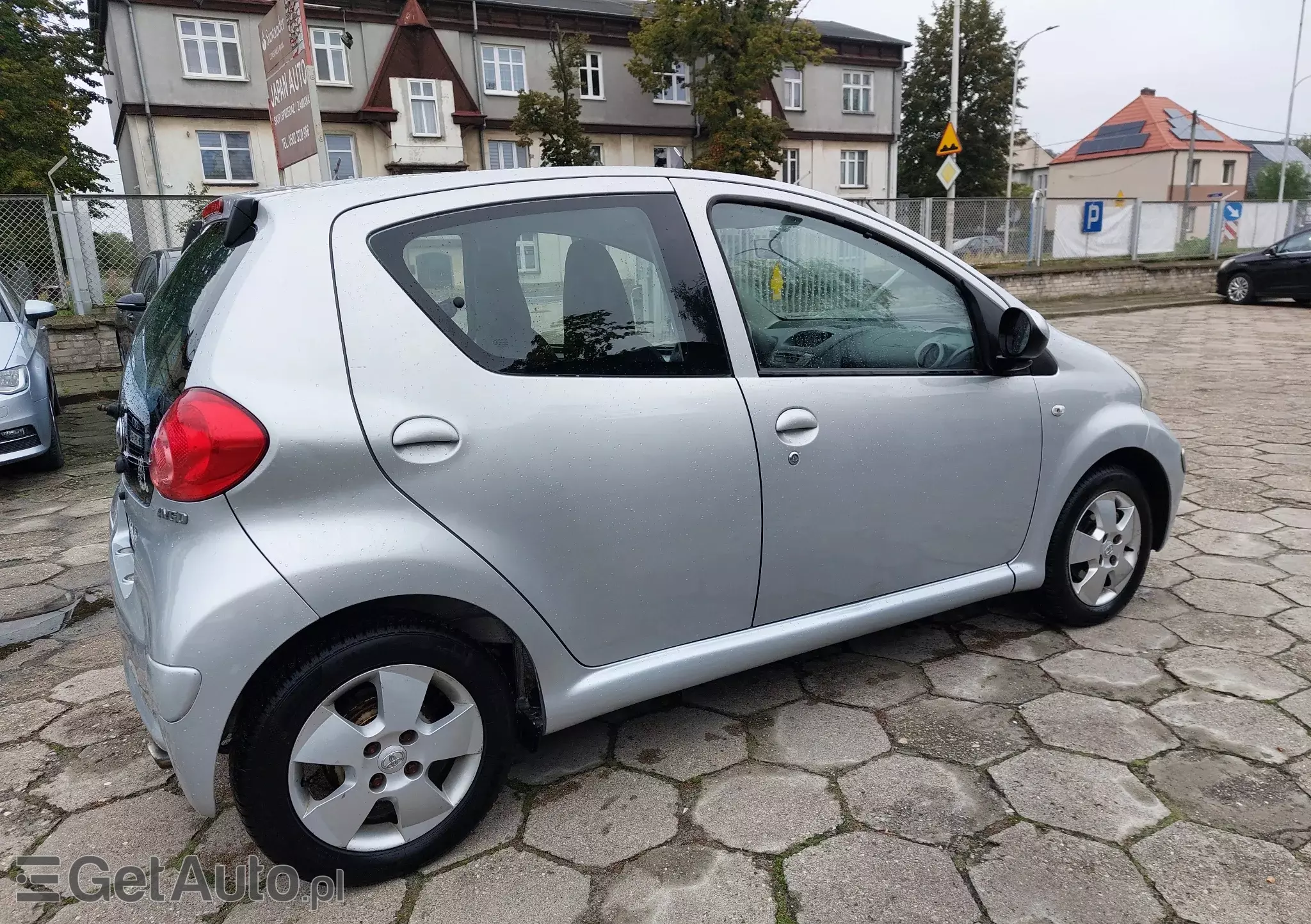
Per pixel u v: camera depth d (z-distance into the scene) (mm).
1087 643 3168
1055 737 2553
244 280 1912
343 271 1961
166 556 1839
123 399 2320
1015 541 2990
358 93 28062
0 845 2234
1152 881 1962
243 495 1790
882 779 2377
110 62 26281
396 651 1938
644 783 2408
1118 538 3281
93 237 11031
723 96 29984
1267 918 1842
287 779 1879
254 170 26734
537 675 2162
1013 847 2088
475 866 2094
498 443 2018
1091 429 3080
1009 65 46188
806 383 2475
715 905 1933
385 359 1939
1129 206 21109
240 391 1807
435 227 2082
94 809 2377
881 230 2723
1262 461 5672
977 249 19094
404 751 1997
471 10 29266
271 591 1786
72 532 4844
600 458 2141
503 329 2098
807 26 30500
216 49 25688
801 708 2779
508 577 2053
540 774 2473
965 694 2828
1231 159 57000
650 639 2328
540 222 2197
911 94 48500
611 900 1966
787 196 2594
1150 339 12609
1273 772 2352
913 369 2711
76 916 1978
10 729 2799
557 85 28422
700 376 2318
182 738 1793
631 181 2363
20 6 24109
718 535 2340
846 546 2584
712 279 2383
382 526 1899
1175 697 2764
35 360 5938
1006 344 2756
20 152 22891
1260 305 18141
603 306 2230
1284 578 3729
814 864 2053
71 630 3576
